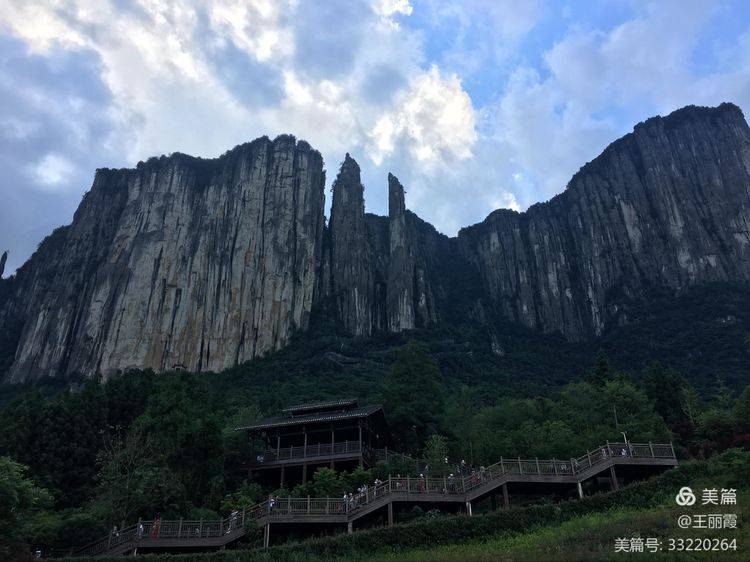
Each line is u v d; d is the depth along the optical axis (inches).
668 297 6722.4
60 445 2256.4
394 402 2726.4
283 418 2484.0
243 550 1384.1
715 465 1609.3
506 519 1460.4
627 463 1640.0
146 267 6274.6
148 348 5797.2
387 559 1302.9
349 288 6830.7
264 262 6565.0
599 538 1272.1
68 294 6510.8
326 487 1811.0
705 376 4938.5
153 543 1464.1
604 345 6599.4
